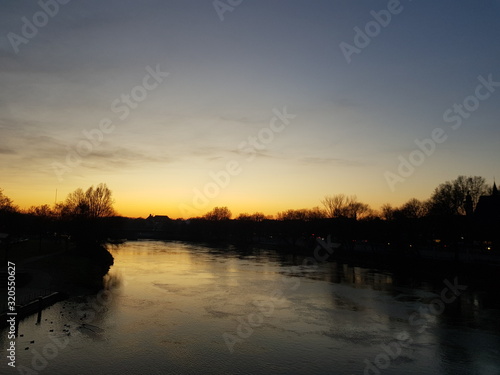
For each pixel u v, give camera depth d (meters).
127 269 98.88
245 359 36.56
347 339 42.66
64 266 78.50
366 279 87.06
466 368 34.91
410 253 115.12
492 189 133.50
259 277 89.12
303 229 183.00
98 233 141.12
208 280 83.12
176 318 50.16
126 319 48.62
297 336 43.56
